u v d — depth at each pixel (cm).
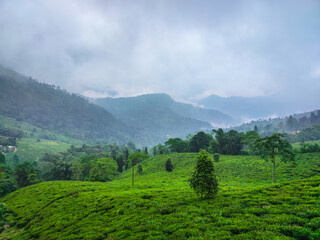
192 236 1412
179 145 13188
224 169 6669
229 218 1650
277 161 6644
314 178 2620
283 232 1286
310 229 1228
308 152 7681
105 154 17125
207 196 2442
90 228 2152
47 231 2438
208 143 12294
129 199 3014
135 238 1616
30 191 5362
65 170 9044
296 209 1620
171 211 2161
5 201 5044
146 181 6053
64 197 4044
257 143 4678
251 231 1342
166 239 1478
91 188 4644
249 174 5716
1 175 7088
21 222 3195
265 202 1930
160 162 10038
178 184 4769
